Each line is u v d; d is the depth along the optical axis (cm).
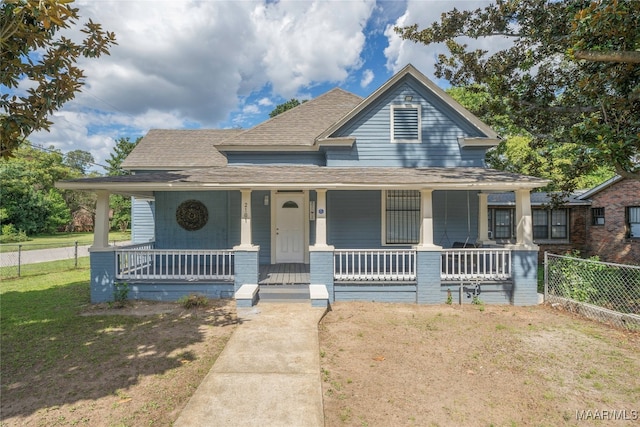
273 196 1071
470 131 1012
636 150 660
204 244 1122
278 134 1099
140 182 756
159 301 797
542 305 781
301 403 365
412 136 1009
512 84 966
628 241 1326
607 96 689
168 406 366
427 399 383
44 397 383
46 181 3747
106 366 460
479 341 559
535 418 349
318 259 795
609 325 638
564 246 1490
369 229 1009
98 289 794
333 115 1201
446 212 1012
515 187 784
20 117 474
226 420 335
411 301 801
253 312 683
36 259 1653
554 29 845
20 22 413
